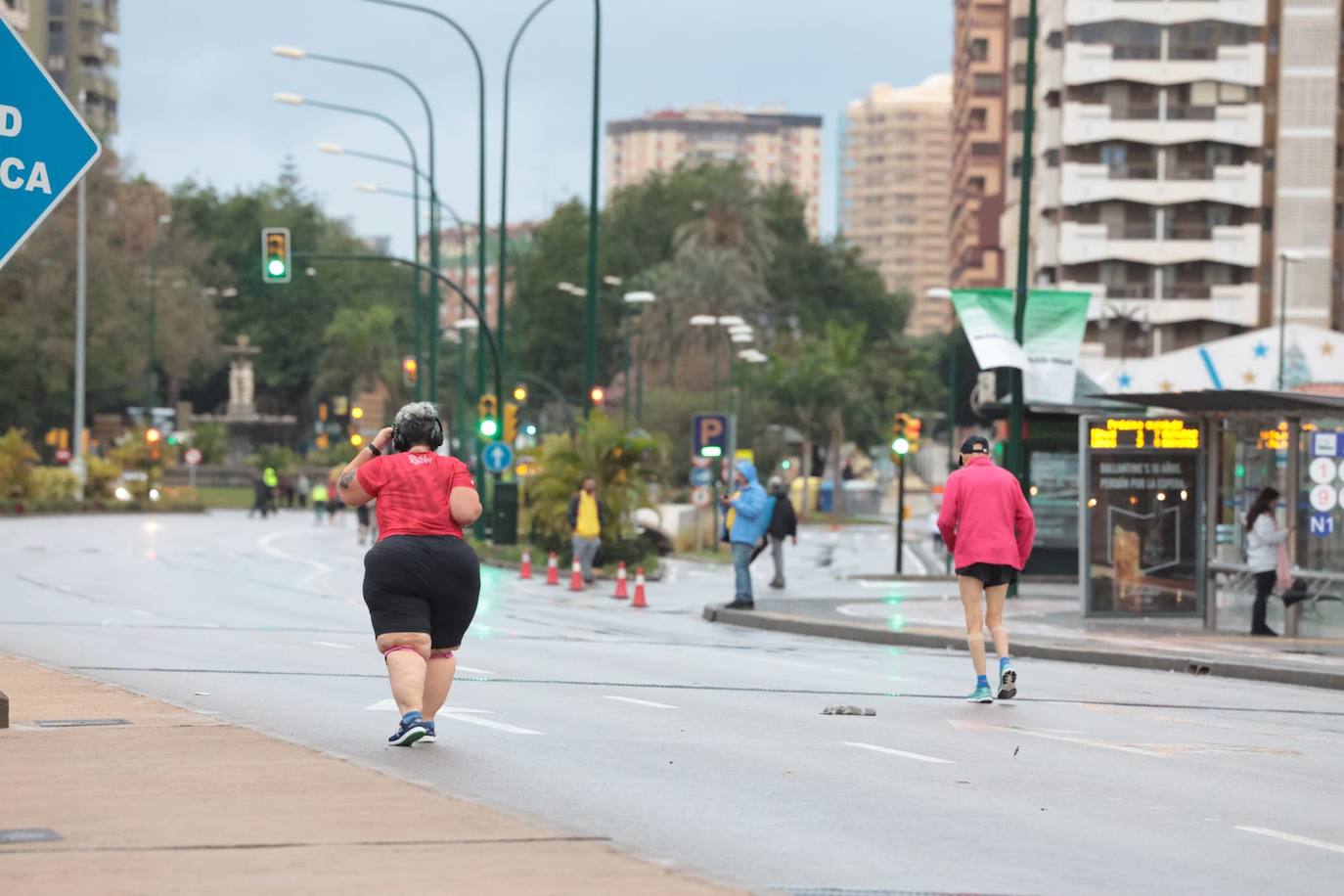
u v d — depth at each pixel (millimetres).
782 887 23953
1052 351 105188
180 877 22234
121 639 64188
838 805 30672
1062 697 51000
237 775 30156
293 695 45469
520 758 34969
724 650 66625
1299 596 74688
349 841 24719
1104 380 174250
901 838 27781
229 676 50344
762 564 161125
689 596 106562
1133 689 54938
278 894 21438
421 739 35406
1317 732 44344
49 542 159625
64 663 53406
